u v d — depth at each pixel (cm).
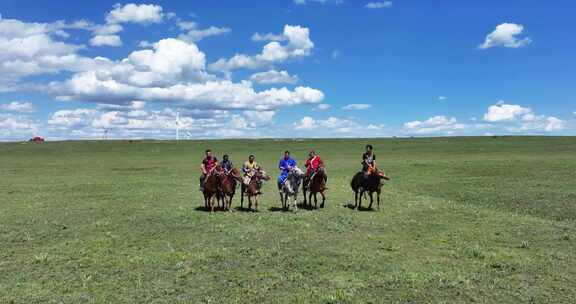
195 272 1355
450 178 4053
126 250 1614
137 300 1138
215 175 2439
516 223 2062
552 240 1734
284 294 1177
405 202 2783
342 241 1733
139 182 4219
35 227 2058
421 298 1145
